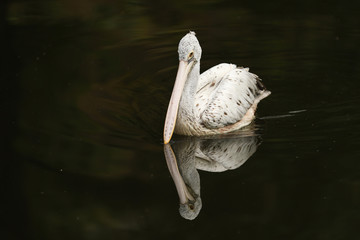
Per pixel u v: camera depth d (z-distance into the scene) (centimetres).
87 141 1110
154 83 1427
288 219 862
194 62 1106
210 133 1166
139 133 1152
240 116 1209
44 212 916
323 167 992
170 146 1102
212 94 1235
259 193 930
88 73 1467
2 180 993
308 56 1568
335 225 841
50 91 1355
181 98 1118
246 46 1638
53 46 1625
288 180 959
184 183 975
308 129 1159
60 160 1046
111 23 1795
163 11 1886
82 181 985
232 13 1850
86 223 887
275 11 1853
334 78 1444
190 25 1773
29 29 1748
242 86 1252
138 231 863
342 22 1744
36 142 1107
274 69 1512
